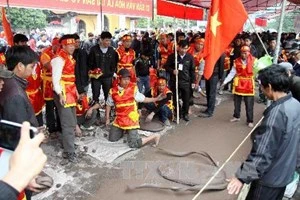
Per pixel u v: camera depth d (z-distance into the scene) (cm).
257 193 219
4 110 205
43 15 1928
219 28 310
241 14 301
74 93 395
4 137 100
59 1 560
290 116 199
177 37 842
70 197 319
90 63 535
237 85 552
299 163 227
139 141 441
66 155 400
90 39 1063
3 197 67
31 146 75
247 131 532
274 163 207
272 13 2195
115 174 371
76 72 489
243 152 443
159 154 431
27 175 72
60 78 374
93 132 498
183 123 573
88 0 625
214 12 308
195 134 514
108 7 685
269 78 206
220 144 471
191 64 563
